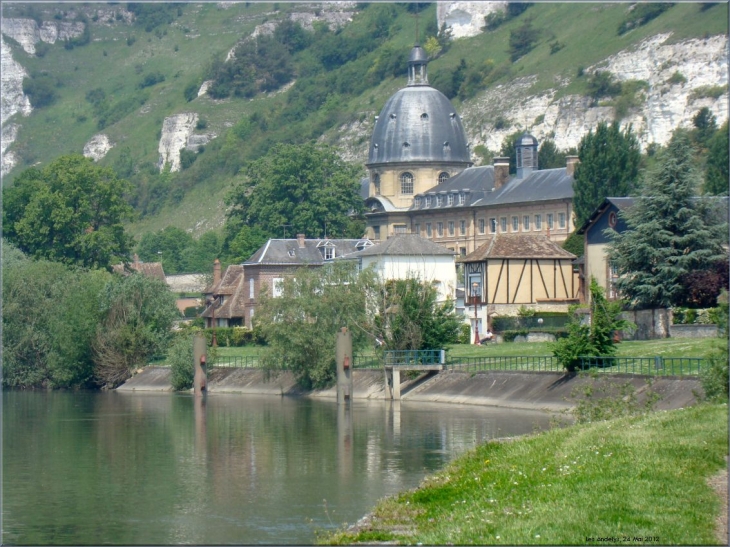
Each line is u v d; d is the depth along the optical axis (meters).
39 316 109.50
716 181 129.25
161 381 105.62
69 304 108.81
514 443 46.84
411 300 90.50
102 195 147.25
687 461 39.12
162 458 62.41
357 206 184.50
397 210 194.62
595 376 62.91
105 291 110.12
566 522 34.47
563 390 74.44
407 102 199.25
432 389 87.38
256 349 119.75
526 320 107.56
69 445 68.06
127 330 108.38
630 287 92.62
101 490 53.56
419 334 89.88
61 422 79.56
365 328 93.94
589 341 75.06
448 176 197.75
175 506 49.53
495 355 92.25
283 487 52.78
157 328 111.31
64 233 143.62
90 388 109.62
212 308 143.62
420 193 195.62
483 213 180.88
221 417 80.44
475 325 109.62
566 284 113.75
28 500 51.62
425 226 191.75
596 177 143.12
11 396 101.50
